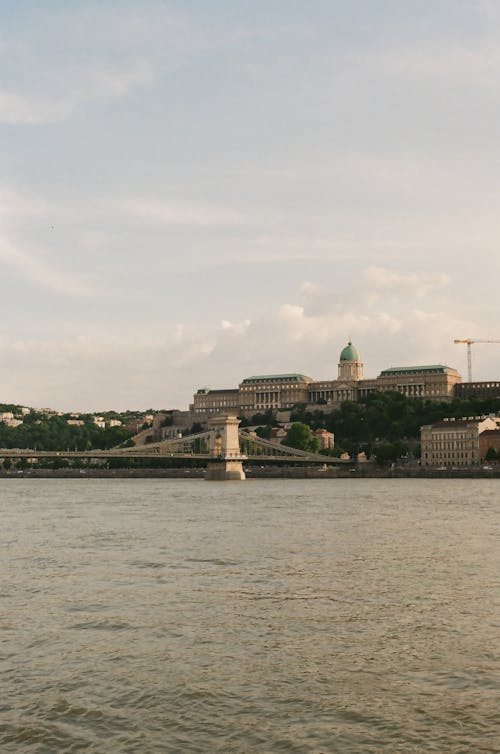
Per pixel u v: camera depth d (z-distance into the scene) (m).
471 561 106.38
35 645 67.75
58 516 185.88
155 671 61.41
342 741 49.91
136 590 88.88
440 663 62.56
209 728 51.72
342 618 75.81
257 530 147.75
